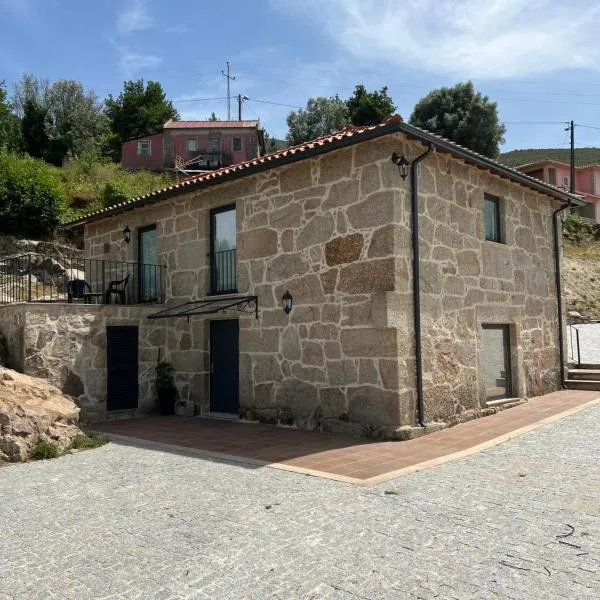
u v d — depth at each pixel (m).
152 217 11.74
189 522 4.50
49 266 16.72
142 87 50.88
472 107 33.03
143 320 10.84
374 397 7.76
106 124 45.38
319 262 8.59
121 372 10.49
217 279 10.46
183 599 3.24
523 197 10.82
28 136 38.44
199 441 7.90
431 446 7.01
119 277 12.60
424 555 3.71
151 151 36.62
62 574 3.62
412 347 7.82
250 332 9.55
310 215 8.76
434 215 8.44
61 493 5.43
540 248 11.29
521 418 8.62
